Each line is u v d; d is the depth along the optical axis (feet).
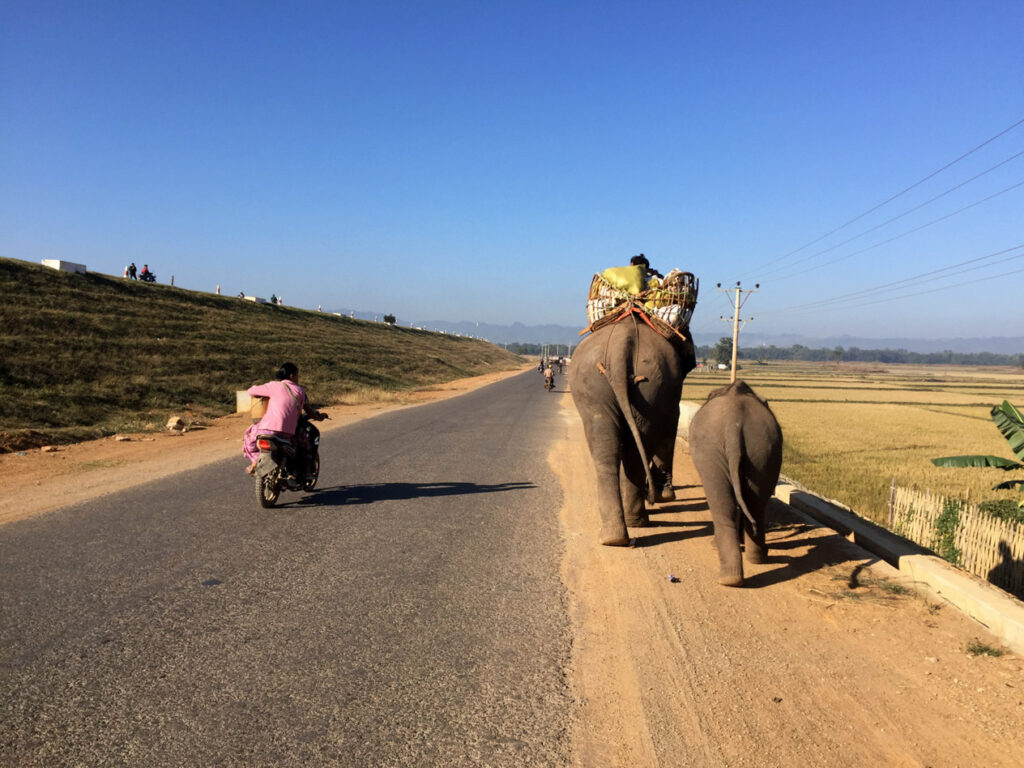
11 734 10.16
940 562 18.47
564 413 77.25
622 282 22.15
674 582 18.08
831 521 24.48
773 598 16.85
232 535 21.52
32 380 74.28
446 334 428.56
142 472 32.83
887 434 100.27
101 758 9.62
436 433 52.70
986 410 161.68
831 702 11.80
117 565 18.21
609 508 21.36
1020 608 14.92
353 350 182.09
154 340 116.06
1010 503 34.01
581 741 10.44
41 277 136.67
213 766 9.50
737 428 17.69
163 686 11.75
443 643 13.88
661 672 12.84
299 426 27.76
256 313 196.44
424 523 23.73
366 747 10.09
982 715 11.39
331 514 24.68
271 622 14.71
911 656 13.65
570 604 16.33
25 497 26.66
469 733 10.56
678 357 22.33
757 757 10.12
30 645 13.21
